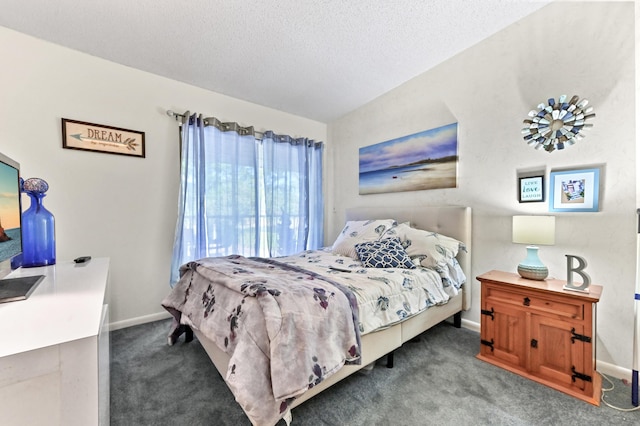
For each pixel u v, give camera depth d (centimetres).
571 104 186
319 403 141
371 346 154
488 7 196
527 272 183
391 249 226
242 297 130
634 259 164
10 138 196
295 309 119
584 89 182
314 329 121
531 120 204
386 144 312
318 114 362
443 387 154
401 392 150
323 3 183
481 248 234
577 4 184
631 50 165
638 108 162
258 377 106
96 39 208
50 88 210
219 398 145
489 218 229
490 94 228
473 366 176
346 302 138
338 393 149
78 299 98
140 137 248
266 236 323
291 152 347
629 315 165
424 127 275
